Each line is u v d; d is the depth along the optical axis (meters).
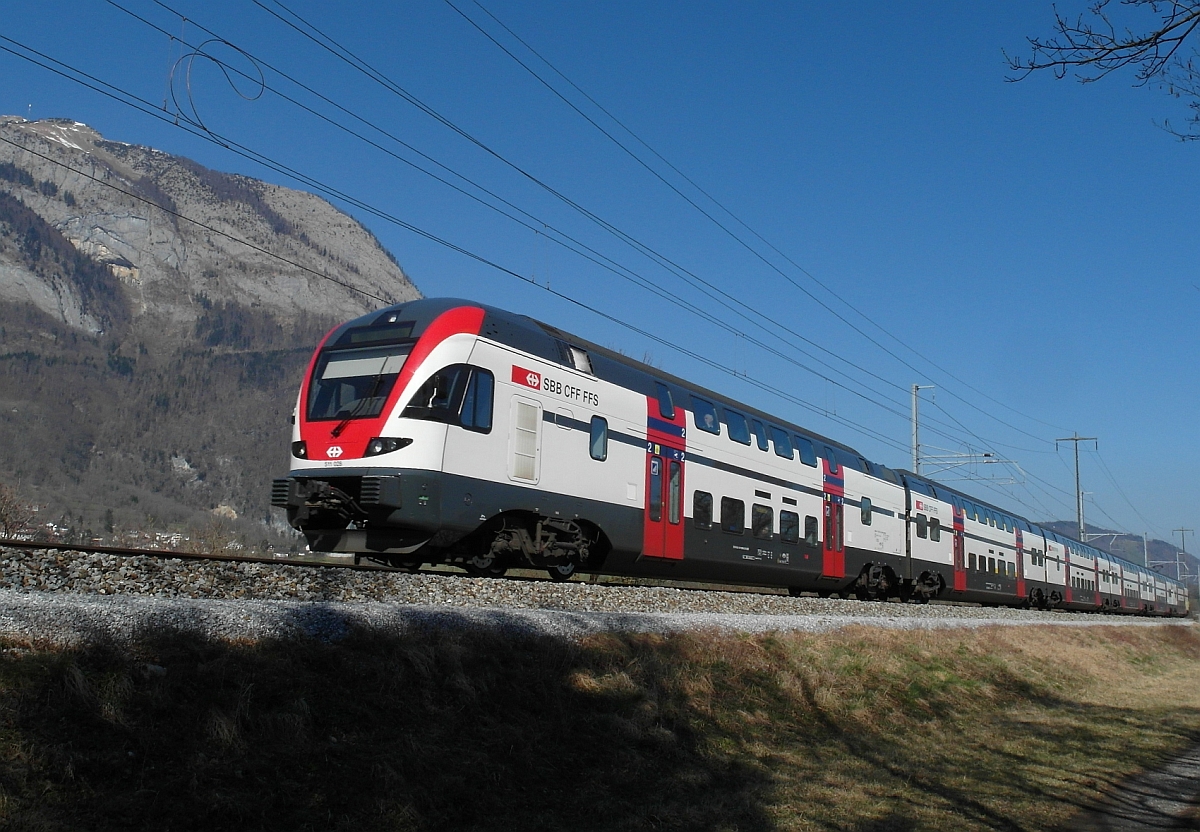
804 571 22.59
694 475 18.81
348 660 8.33
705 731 10.87
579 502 15.70
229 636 7.80
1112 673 25.75
